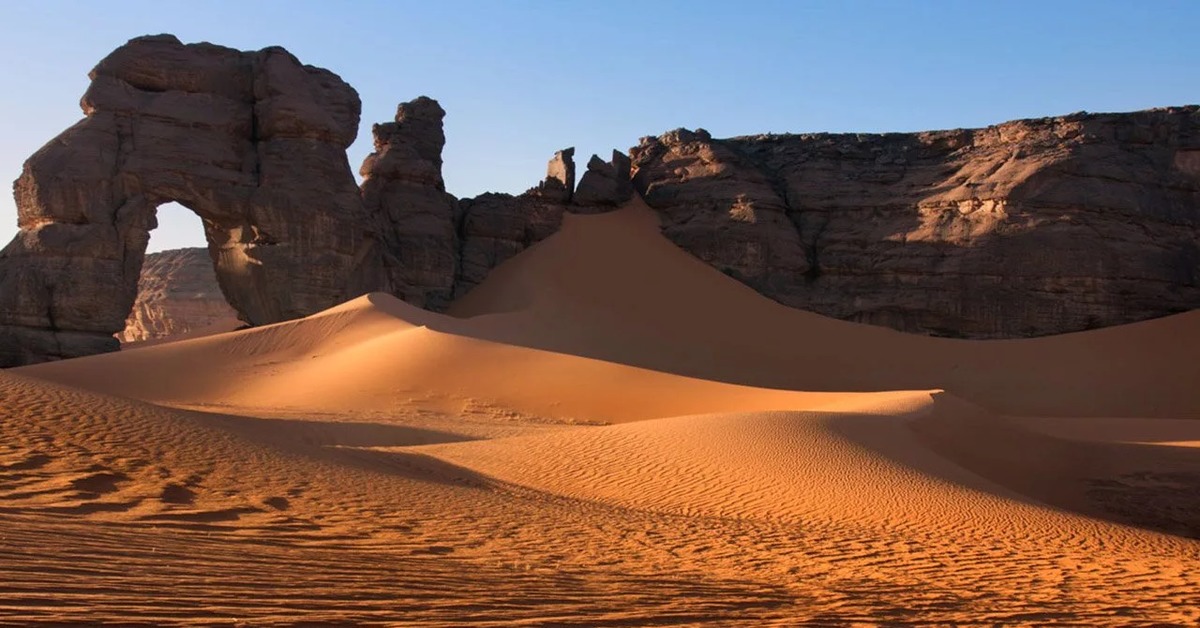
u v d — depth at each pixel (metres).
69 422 13.79
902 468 21.39
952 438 29.72
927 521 16.77
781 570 10.68
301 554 7.52
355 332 52.38
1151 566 12.77
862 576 10.54
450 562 8.36
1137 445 34.31
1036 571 11.80
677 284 71.38
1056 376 62.84
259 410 37.59
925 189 73.44
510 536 11.21
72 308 55.97
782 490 19.20
